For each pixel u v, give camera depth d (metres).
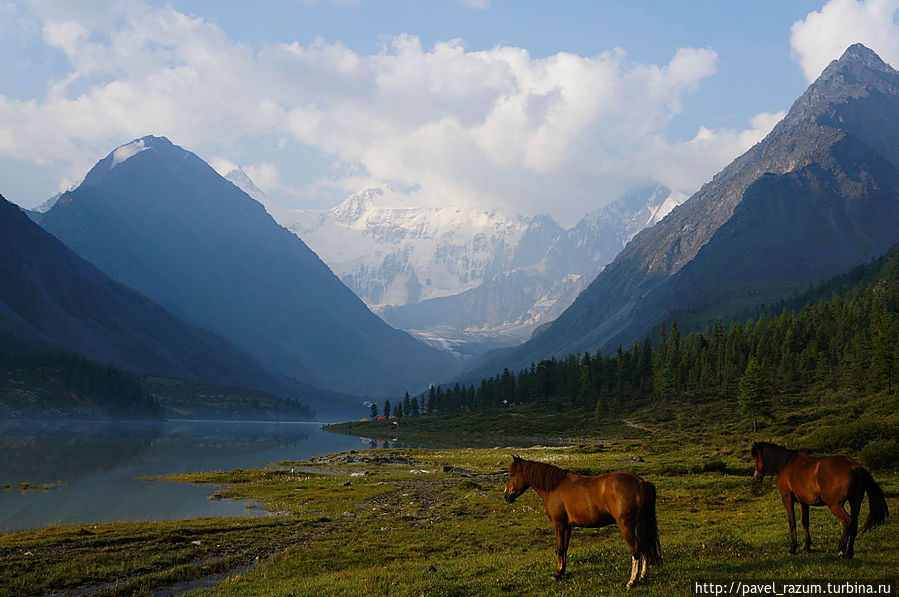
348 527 39.94
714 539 23.69
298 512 48.62
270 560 30.97
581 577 18.53
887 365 119.62
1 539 36.00
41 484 70.62
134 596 25.39
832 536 22.59
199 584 27.20
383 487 63.97
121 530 38.84
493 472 79.69
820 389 163.38
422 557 30.88
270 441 189.88
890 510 28.56
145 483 71.69
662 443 113.69
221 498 58.25
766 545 21.83
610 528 36.25
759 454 21.20
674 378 196.25
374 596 20.25
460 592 19.16
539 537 34.69
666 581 16.94
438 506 49.62
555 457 97.75
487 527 38.59
